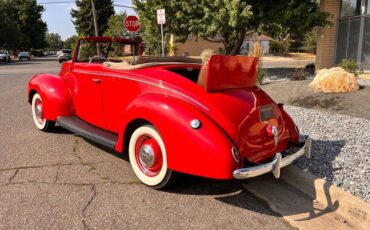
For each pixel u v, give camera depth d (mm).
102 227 3504
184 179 4535
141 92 4492
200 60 5660
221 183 4523
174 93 4145
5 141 6117
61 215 3697
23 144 5953
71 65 5941
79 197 4098
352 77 8945
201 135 3732
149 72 4520
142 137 4336
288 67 19641
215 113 3895
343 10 15453
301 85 10195
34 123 7383
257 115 4164
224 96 4098
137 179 4605
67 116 5918
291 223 3639
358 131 6293
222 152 3662
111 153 5559
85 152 5590
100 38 6168
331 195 3977
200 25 13766
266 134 4203
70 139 6246
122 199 4070
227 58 4121
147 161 4242
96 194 4180
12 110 8883
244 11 12773
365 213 3582
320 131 6328
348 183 4230
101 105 5211
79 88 5672
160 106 4035
